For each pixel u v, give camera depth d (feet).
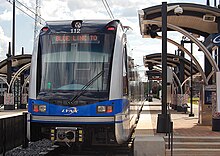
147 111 108.78
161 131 45.80
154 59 97.71
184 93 106.73
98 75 36.06
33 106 36.52
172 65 107.04
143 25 53.26
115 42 36.83
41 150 42.96
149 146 38.22
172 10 52.44
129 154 41.01
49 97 36.11
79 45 37.11
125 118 37.76
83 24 37.88
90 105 35.19
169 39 59.00
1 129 38.11
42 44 37.96
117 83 35.81
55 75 36.78
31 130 36.68
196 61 58.44
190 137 41.96
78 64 36.68
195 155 39.14
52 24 38.88
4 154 38.52
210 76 59.93
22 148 44.09
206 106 58.54
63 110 35.45
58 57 37.19
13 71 120.26
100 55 36.58
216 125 48.78
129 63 43.01
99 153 41.50
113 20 38.52
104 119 34.96
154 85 244.63
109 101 35.22
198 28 62.28
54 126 35.99
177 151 39.09
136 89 56.70
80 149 42.29
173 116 84.53
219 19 54.29
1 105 139.74
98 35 37.09
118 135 35.35
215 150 39.40
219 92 43.29
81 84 36.06
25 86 124.57
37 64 37.52
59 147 45.29
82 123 35.09
